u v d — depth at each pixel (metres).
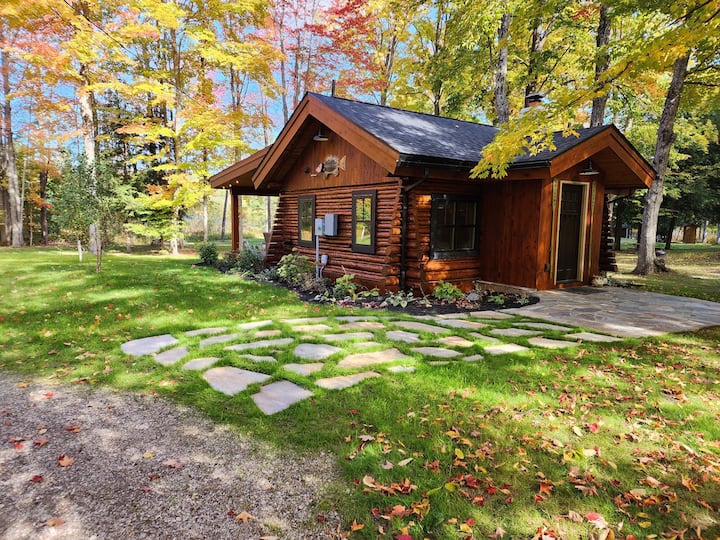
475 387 3.46
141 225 17.38
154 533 1.89
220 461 2.46
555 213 8.22
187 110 15.62
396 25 17.27
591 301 7.41
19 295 7.14
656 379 3.71
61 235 12.38
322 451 2.55
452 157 7.28
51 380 3.66
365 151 7.53
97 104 19.25
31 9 11.75
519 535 1.88
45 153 20.86
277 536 1.88
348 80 19.44
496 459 2.45
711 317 6.19
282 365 3.96
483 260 8.93
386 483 2.23
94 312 6.02
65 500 2.12
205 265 12.63
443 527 1.92
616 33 13.75
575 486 2.21
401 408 3.08
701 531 1.92
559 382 3.60
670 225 20.94
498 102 12.88
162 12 13.20
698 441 2.68
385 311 6.58
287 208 11.59
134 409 3.13
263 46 15.90
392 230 7.80
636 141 16.88
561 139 8.52
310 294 8.20
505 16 12.56
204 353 4.32
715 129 17.92
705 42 7.67
